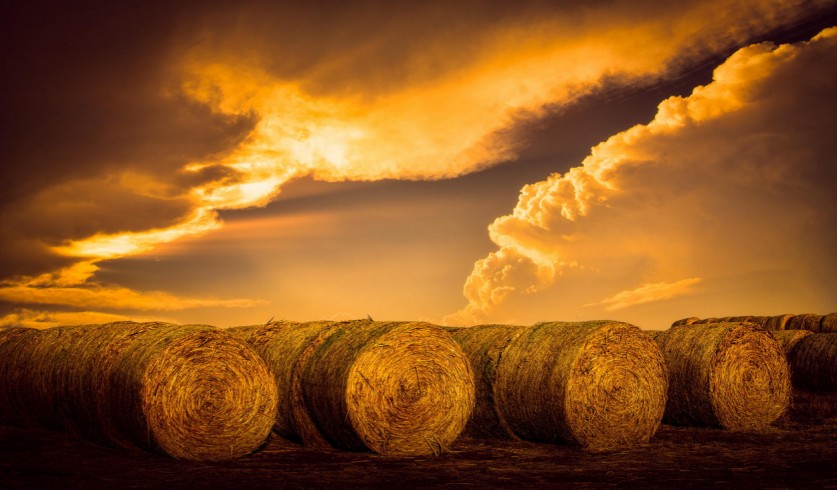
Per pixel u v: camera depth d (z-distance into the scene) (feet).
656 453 30.76
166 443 29.66
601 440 33.45
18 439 35.70
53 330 39.55
